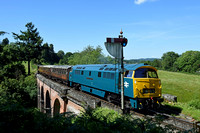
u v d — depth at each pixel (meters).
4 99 6.04
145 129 5.50
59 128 4.91
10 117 4.94
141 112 11.58
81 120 5.80
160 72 49.09
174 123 9.60
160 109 13.09
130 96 10.98
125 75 11.62
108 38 7.07
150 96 11.01
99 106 11.42
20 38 52.88
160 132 5.46
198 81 33.22
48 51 114.31
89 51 44.16
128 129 5.50
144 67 11.37
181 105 15.34
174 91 25.00
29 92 39.88
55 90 20.73
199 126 6.42
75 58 44.12
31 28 54.84
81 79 18.27
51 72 31.33
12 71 50.31
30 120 5.05
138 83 10.72
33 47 54.50
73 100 14.30
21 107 5.36
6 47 52.16
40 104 34.09
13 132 4.42
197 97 19.75
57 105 22.08
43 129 4.82
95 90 15.59
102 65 15.12
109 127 5.50
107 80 13.28
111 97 13.19
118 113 9.80
